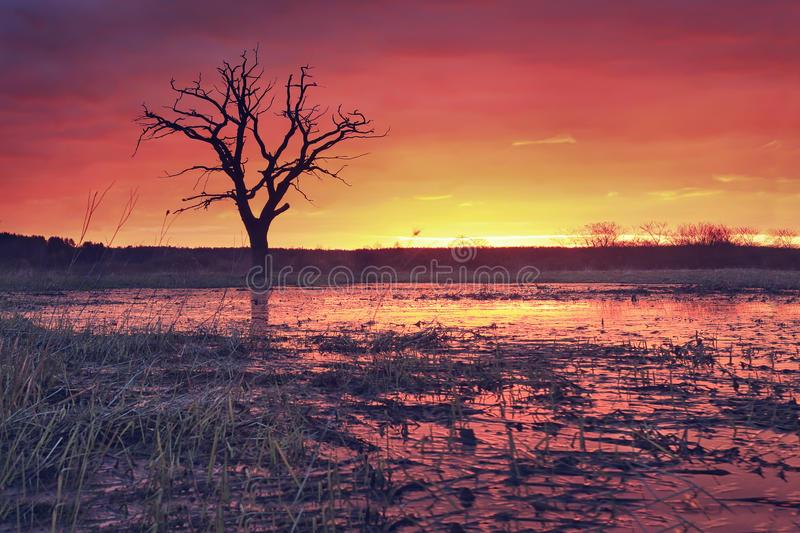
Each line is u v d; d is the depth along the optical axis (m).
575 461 3.76
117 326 10.05
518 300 19.27
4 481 3.37
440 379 6.35
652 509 3.04
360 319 12.80
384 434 4.41
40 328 8.41
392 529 2.84
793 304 17.11
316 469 3.67
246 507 3.10
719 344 8.88
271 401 5.34
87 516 3.03
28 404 4.70
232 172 34.78
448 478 3.50
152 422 4.46
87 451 3.65
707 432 4.39
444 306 16.78
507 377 6.43
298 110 35.12
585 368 6.95
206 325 10.89
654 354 7.91
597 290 24.56
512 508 3.07
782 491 3.26
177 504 3.17
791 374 6.55
